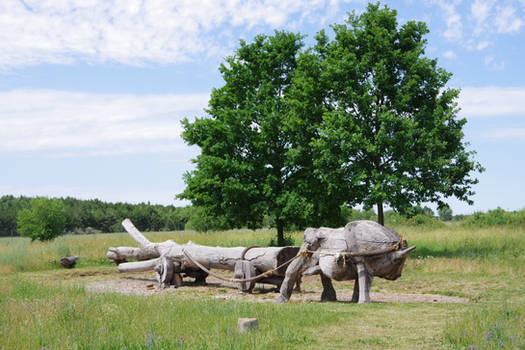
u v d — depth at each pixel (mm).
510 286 13188
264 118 25500
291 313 8328
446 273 16516
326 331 7129
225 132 25891
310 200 24156
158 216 134875
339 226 25844
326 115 22609
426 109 22641
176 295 12969
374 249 10750
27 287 11570
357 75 22859
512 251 20047
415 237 27312
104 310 7793
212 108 27578
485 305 9797
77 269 20594
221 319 7461
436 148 20969
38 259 21859
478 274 15758
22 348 5438
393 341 6430
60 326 6516
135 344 5637
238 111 25766
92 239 28594
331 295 11742
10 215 113375
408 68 22781
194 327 6785
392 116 21094
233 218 25750
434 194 22203
